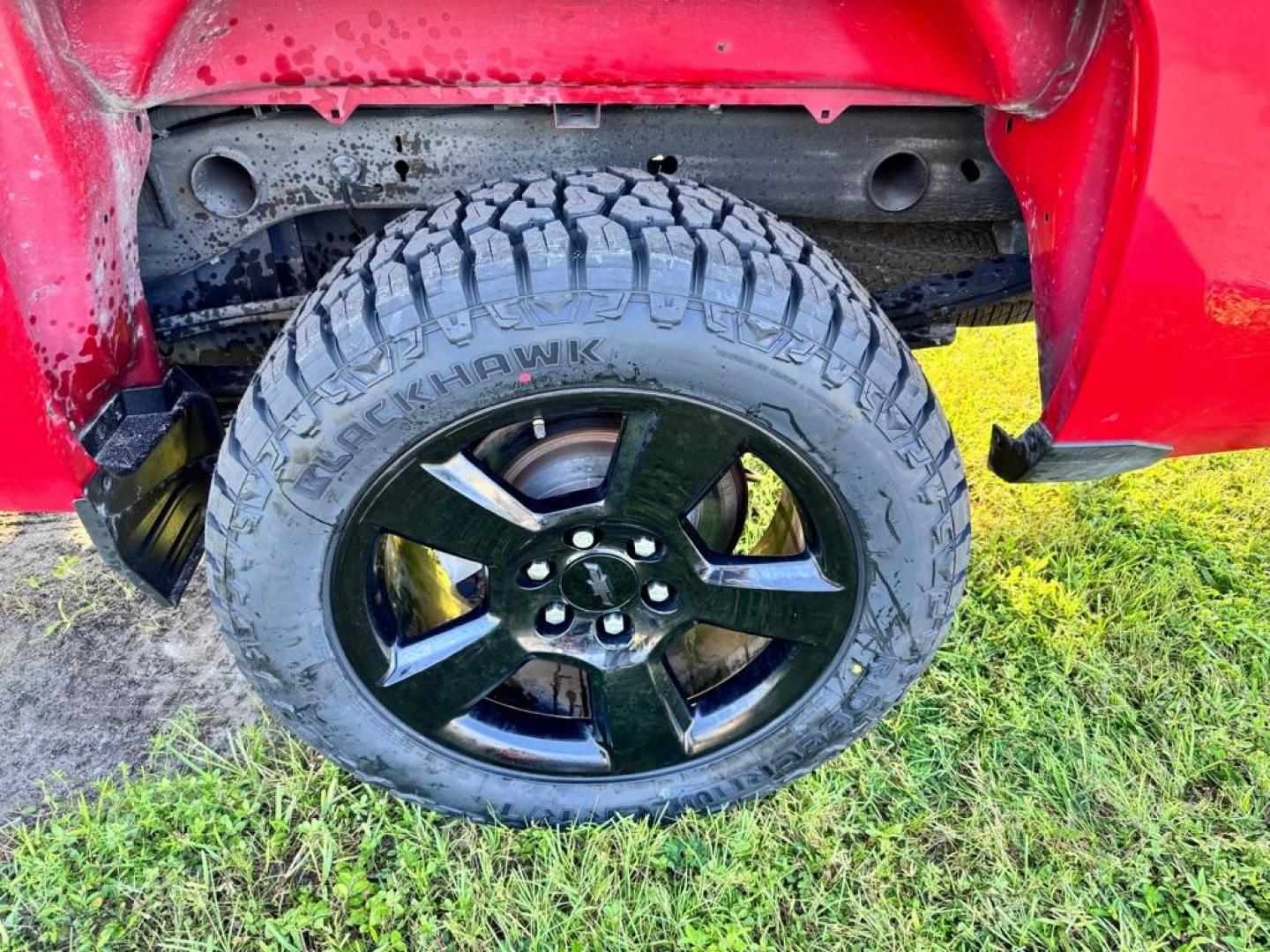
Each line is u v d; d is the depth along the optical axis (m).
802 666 1.89
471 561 1.72
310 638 1.74
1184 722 2.35
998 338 4.01
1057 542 2.87
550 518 1.66
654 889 1.99
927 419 1.65
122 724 2.43
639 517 1.68
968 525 1.79
